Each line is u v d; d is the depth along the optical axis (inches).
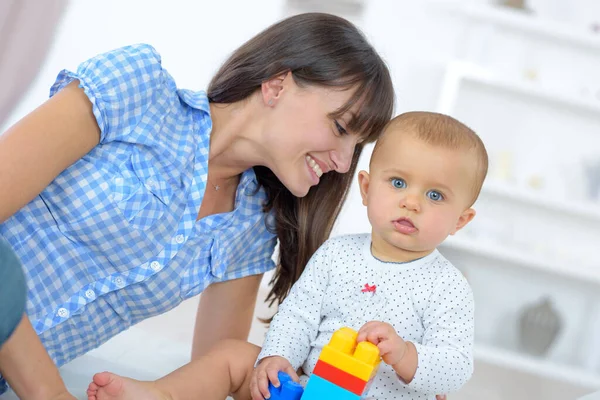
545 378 123.6
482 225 130.3
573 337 131.3
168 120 48.7
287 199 54.8
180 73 130.3
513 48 132.4
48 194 45.0
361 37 49.9
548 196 125.2
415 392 45.6
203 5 129.8
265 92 48.4
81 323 47.2
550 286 131.7
